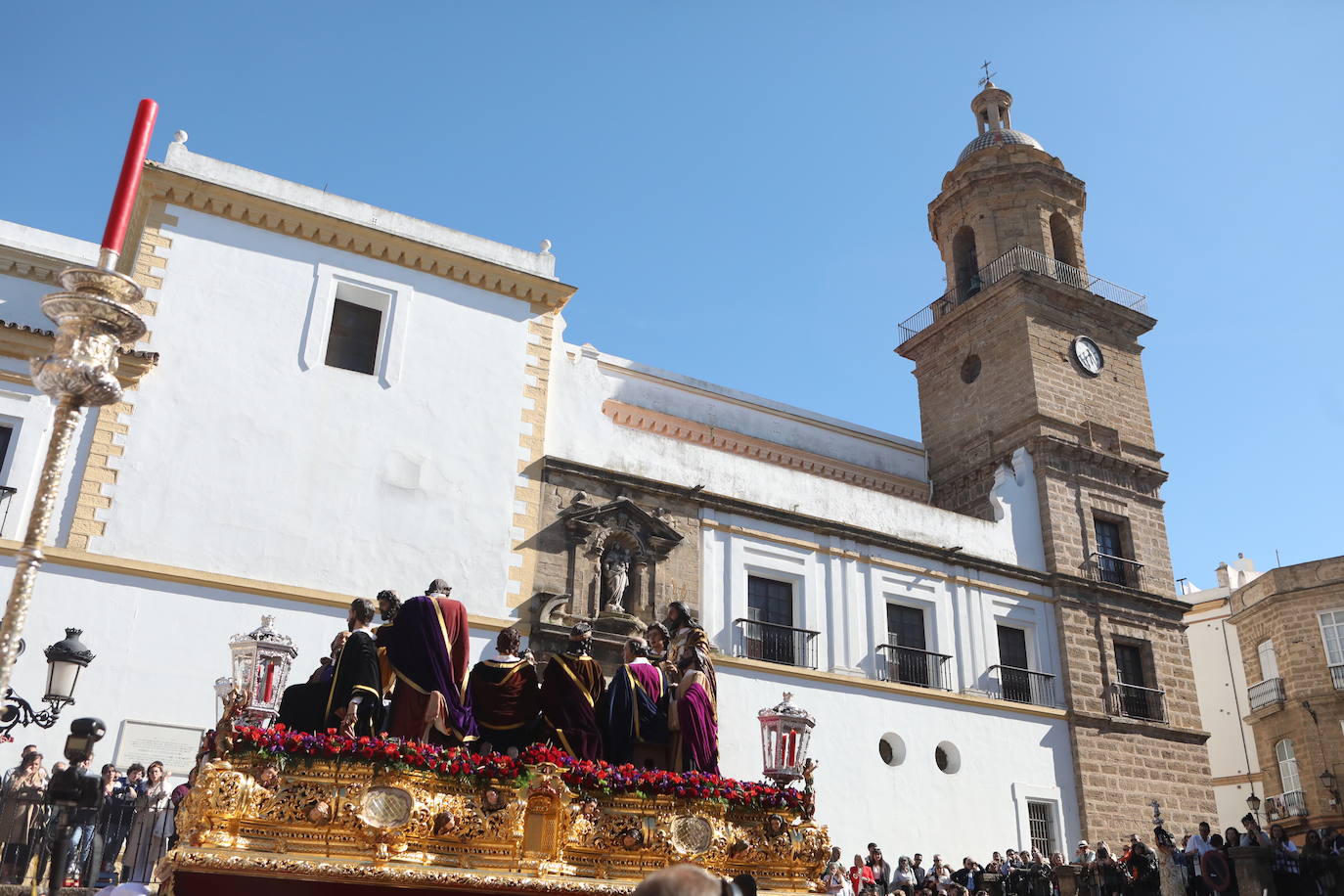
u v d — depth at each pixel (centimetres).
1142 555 3319
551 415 2512
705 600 2531
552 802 767
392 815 702
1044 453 3231
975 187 3716
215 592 1975
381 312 2391
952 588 2919
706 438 3159
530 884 720
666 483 2562
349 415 2230
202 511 2019
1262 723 4203
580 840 773
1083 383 3419
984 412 3447
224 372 2136
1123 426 3459
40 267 2177
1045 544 3153
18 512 1903
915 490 3491
